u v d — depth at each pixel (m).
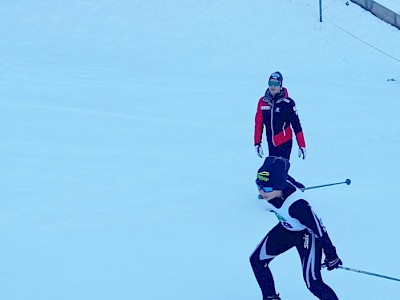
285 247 5.94
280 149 9.81
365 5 28.83
